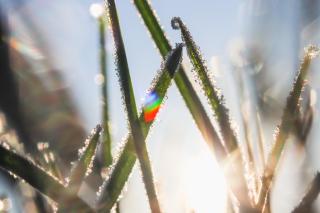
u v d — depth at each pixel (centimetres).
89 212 25
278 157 27
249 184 27
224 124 27
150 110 26
